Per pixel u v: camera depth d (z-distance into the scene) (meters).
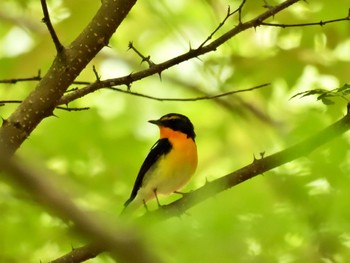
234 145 17.19
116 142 16.59
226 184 8.02
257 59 14.82
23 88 15.71
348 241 10.41
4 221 12.20
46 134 16.03
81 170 15.33
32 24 16.88
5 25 17.25
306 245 10.50
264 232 10.36
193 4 17.83
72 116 16.33
